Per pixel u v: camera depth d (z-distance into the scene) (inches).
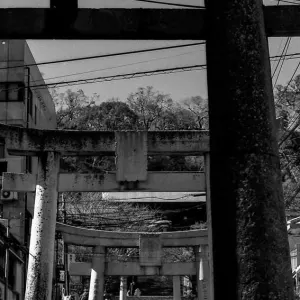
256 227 159.0
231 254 159.6
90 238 1051.3
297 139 1006.4
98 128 2397.9
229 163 165.3
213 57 177.0
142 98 2571.4
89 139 679.1
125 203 1850.4
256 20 177.6
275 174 166.1
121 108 2455.7
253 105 168.7
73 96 2596.0
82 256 1777.8
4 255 1018.7
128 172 677.9
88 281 1830.7
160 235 1059.3
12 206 1173.1
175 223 1892.2
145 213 1820.9
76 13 206.7
